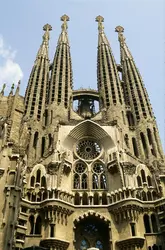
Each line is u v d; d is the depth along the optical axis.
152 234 44.94
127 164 51.91
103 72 79.31
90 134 60.69
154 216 47.62
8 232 35.00
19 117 50.06
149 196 50.75
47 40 94.12
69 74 78.25
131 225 44.91
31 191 49.72
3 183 39.25
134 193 48.19
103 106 70.06
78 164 56.56
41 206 46.94
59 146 55.47
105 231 49.50
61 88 72.75
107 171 54.50
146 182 52.44
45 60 83.75
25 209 46.38
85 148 59.50
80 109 79.94
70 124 61.00
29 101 68.81
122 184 49.72
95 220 49.62
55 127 61.38
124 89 78.50
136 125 66.31
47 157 55.09
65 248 43.84
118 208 47.09
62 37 92.88
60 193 48.22
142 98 71.62
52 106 67.75
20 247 41.12
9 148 43.69
